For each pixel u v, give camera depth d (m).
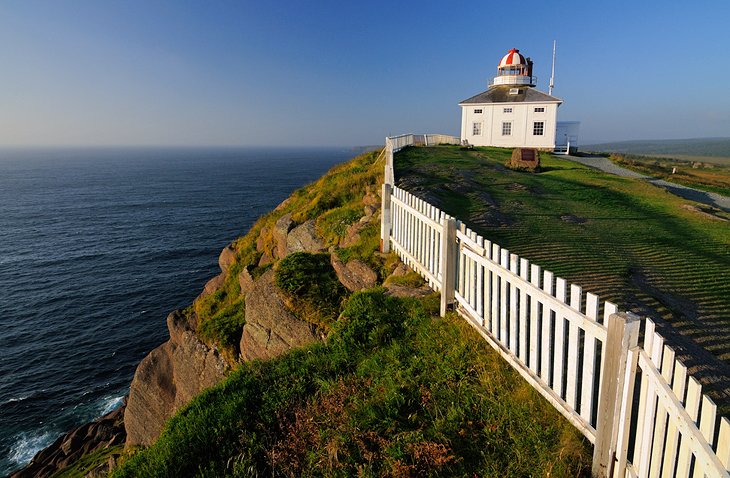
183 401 12.77
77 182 170.12
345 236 13.91
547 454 4.20
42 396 26.55
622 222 14.62
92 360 31.00
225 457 5.09
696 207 18.53
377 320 7.29
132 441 14.88
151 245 65.00
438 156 30.27
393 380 5.73
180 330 16.41
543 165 30.95
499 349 5.66
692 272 9.38
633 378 3.48
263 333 9.88
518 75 42.28
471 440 4.58
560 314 4.41
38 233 73.50
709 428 2.49
